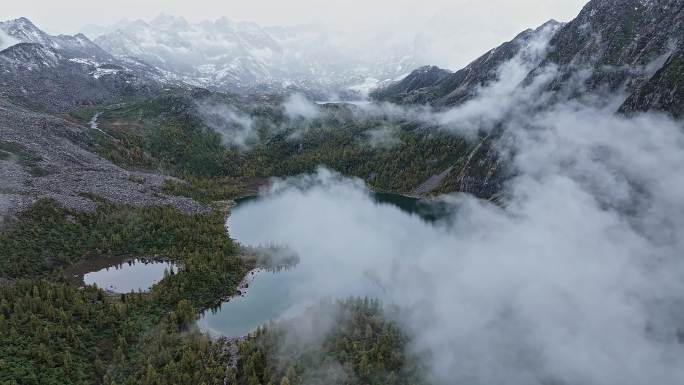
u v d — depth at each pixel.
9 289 125.81
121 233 187.00
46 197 182.50
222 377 117.69
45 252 159.88
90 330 123.19
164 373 113.12
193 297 157.38
